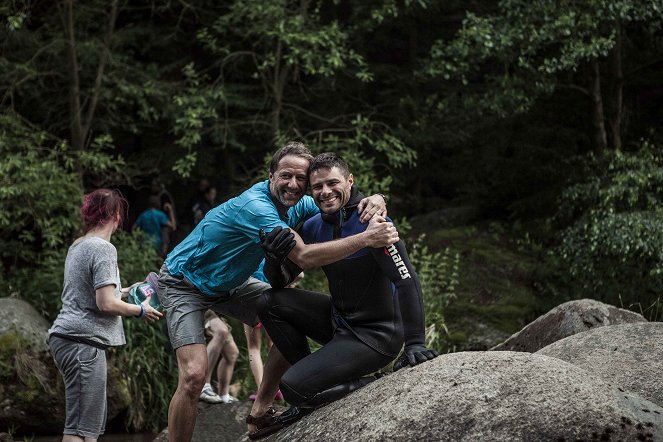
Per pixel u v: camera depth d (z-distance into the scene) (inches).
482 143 488.4
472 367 136.6
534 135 457.4
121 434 302.5
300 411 157.1
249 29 452.1
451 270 411.2
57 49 467.2
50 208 388.8
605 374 159.9
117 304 187.5
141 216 481.4
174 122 487.2
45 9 488.7
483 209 479.8
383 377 149.3
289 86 538.9
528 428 126.6
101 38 495.8
